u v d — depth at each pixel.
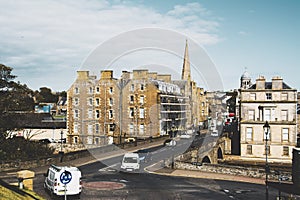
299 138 60.81
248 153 55.47
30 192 17.97
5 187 17.03
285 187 24.39
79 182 19.58
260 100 55.44
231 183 25.28
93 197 19.36
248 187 24.09
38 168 28.39
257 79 56.19
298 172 25.22
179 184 23.83
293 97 54.06
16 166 27.75
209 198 20.34
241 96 56.59
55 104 92.31
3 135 38.03
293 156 26.19
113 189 21.41
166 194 20.66
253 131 55.47
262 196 21.48
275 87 55.03
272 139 54.50
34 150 39.06
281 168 50.62
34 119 60.03
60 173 19.03
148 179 24.92
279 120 54.41
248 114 56.03
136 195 20.08
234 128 63.62
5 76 38.62
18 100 40.12
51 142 50.78
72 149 45.84
